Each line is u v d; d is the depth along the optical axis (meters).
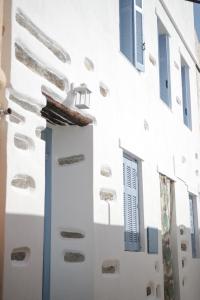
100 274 5.23
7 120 3.89
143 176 7.05
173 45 9.48
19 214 3.92
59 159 5.42
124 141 6.32
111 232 5.62
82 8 5.50
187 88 10.82
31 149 4.22
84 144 5.38
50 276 5.19
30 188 4.14
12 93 4.03
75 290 5.09
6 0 4.07
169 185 8.68
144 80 7.51
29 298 3.98
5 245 3.71
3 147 3.82
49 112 4.94
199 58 12.15
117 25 6.61
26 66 4.27
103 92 5.87
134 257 6.32
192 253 10.05
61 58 4.92
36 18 4.48
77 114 5.13
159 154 7.97
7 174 3.80
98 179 5.40
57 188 5.36
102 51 5.96
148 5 7.98
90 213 5.20
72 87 5.06
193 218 10.53
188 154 10.17
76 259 5.18
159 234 7.57
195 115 11.27
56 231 5.27
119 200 5.96
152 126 7.71
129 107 6.72
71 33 5.18
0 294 3.62
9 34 4.01
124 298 5.84
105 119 5.82
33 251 4.07
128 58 7.09
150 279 6.91
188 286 9.04
